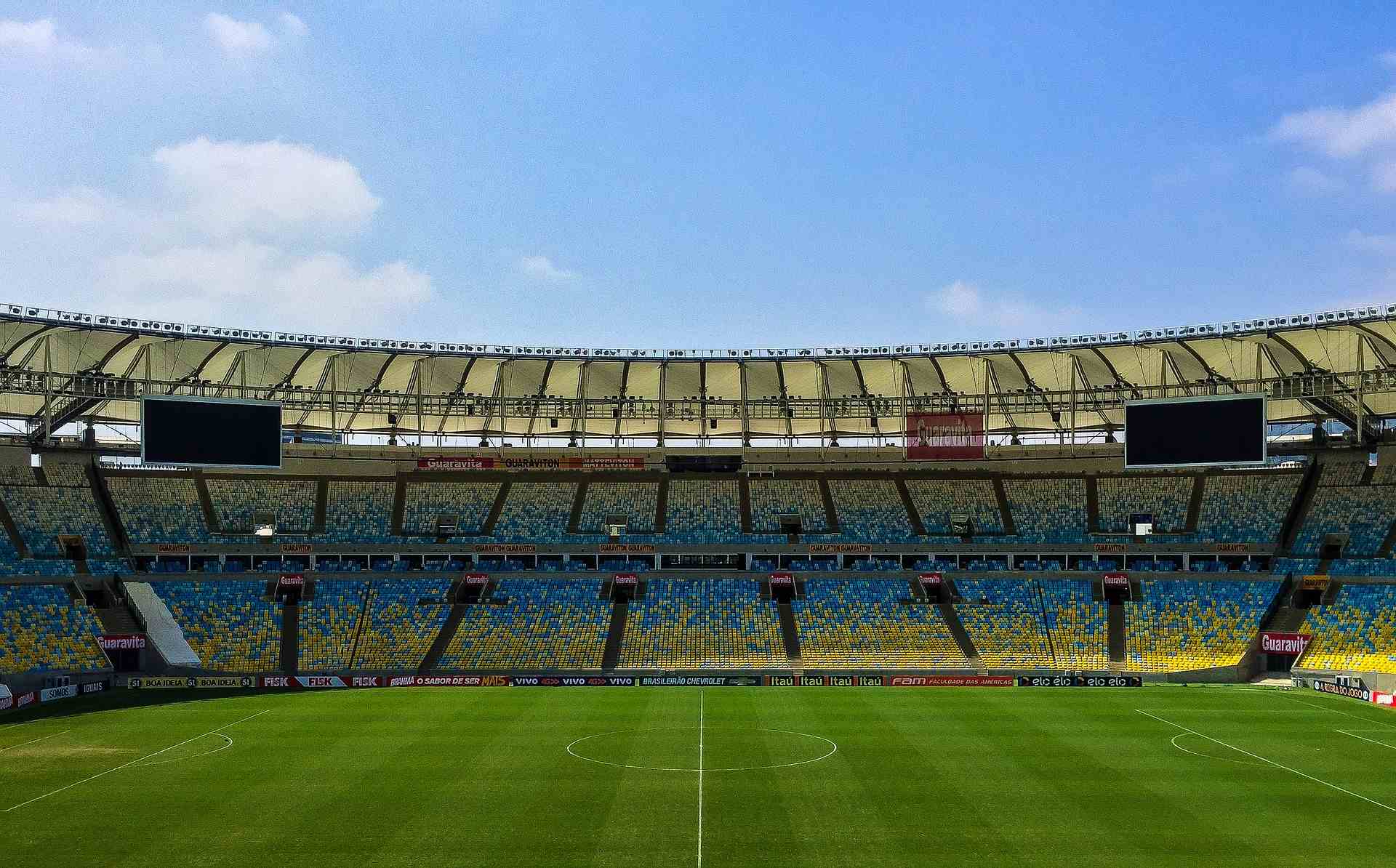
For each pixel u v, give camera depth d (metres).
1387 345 94.81
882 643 97.62
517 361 109.06
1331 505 104.44
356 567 105.38
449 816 49.84
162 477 109.62
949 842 46.31
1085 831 47.91
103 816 49.78
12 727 70.44
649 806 51.50
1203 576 102.06
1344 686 85.75
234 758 61.34
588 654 95.69
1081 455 116.25
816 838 46.75
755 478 117.75
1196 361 103.88
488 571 105.81
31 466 105.50
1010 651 96.50
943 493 114.75
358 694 84.50
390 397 114.69
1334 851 45.28
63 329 90.69
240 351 101.69
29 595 92.75
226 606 98.94
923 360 107.88
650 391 117.19
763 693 85.75
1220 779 57.00
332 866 43.12
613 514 112.44
